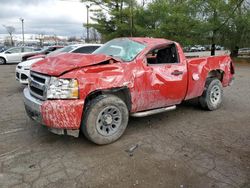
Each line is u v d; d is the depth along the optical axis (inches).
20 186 112.6
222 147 154.1
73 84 137.7
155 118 210.2
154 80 172.4
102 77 146.6
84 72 142.2
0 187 111.5
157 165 131.4
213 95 233.3
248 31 827.4
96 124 149.2
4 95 301.0
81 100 139.7
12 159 136.7
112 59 157.9
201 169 128.0
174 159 138.1
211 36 892.6
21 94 307.3
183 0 905.5
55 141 160.4
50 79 139.9
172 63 190.7
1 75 502.3
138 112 175.3
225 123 199.2
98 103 147.7
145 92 168.9
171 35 860.0
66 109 136.3
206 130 183.2
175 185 114.4
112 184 114.7
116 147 152.8
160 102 182.7
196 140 164.6
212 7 835.4
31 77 159.3
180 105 252.4
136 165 131.3
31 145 154.5
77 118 139.6
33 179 118.0
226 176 122.0
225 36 874.8
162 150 149.0
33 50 827.4
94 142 151.9
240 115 220.7
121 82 154.0
